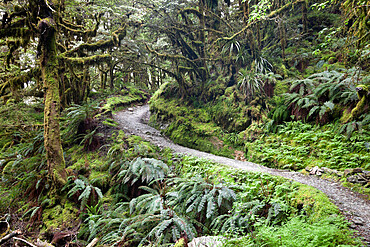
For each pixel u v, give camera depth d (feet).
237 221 12.63
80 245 15.87
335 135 20.04
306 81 25.13
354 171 15.70
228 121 31.73
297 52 33.65
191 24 39.09
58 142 20.88
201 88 39.19
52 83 20.72
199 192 15.34
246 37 36.24
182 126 33.45
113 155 23.22
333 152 18.72
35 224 18.62
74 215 18.61
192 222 14.38
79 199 18.61
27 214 19.81
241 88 32.86
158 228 13.37
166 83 45.21
